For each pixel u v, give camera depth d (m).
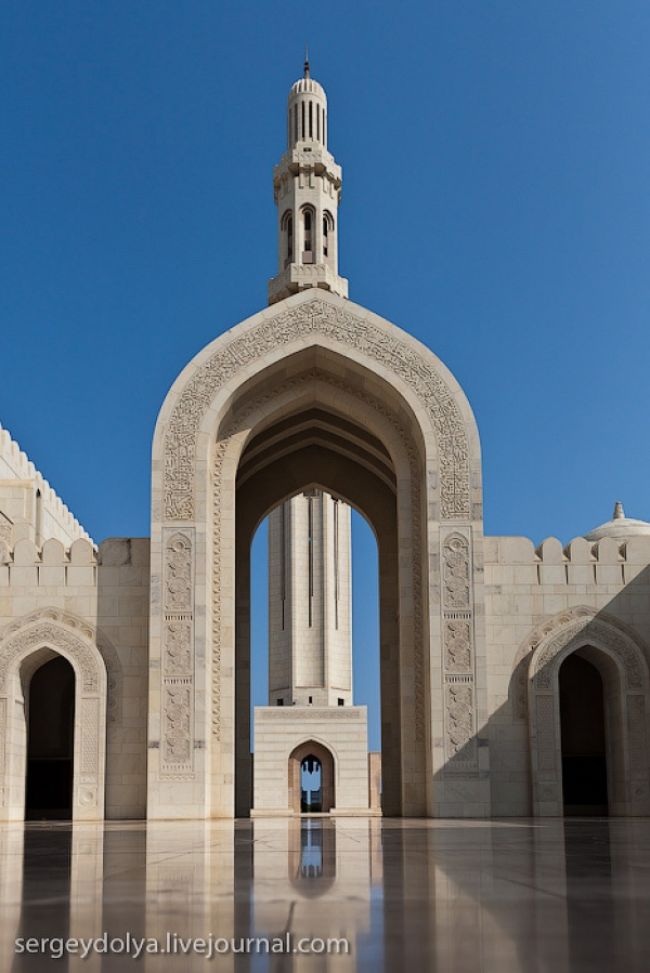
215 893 8.52
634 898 7.75
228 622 37.62
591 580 38.22
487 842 16.97
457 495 37.53
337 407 40.53
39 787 42.56
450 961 5.12
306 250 43.78
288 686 78.25
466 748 35.75
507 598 38.06
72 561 38.03
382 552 44.69
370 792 80.25
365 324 38.88
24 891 8.79
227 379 38.16
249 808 42.69
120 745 36.81
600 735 41.44
